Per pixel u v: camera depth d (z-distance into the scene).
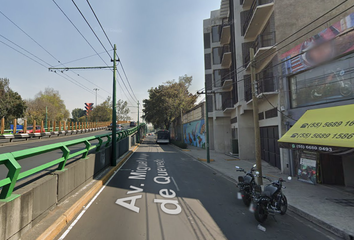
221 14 24.11
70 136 27.75
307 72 9.99
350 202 6.66
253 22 14.37
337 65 8.62
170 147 31.55
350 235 4.38
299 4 11.10
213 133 27.72
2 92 28.41
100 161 9.74
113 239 3.97
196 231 4.48
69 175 5.94
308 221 5.44
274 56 12.29
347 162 9.00
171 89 39.16
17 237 3.46
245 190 6.30
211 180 9.91
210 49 29.45
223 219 5.23
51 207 4.80
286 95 11.03
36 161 10.05
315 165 9.22
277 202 5.34
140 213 5.36
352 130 6.25
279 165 12.64
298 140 7.74
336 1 10.20
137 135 37.38
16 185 5.04
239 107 18.20
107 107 76.62
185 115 42.03
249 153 17.80
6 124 29.27
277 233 4.61
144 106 49.69
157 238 4.09
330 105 8.67
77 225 4.54
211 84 28.09
